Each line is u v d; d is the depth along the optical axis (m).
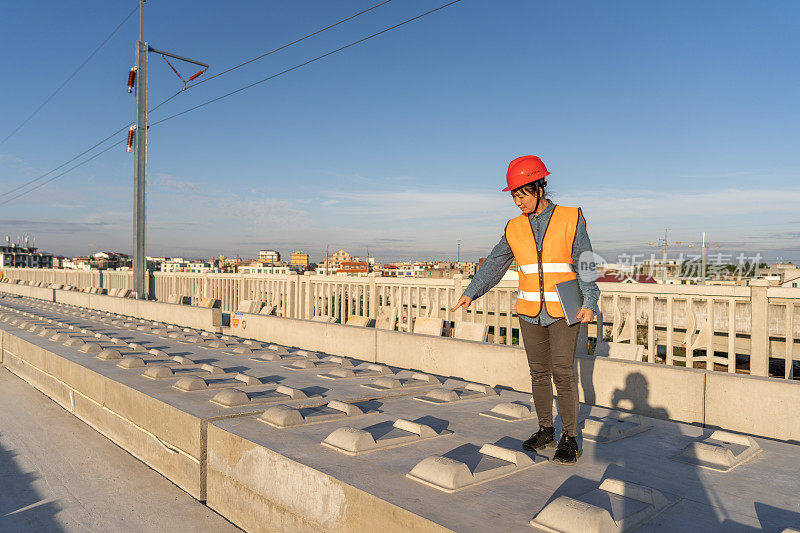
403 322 10.01
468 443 3.68
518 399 5.24
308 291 11.84
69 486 4.34
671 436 4.03
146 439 4.86
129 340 8.80
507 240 3.52
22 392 7.92
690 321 5.96
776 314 6.20
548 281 3.30
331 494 2.95
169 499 4.09
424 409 4.66
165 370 5.69
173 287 18.34
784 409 4.12
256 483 3.49
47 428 6.01
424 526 2.45
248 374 6.00
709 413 4.50
